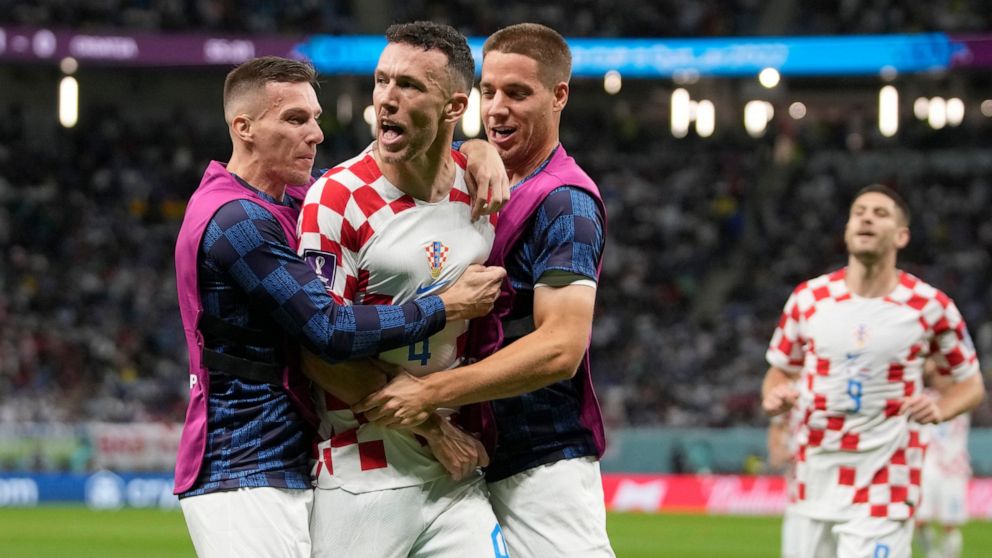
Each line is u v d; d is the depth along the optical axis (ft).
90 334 116.06
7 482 95.35
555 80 23.02
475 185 22.07
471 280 21.38
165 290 123.75
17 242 126.00
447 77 20.47
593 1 141.90
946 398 34.09
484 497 23.12
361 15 137.39
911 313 33.09
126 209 131.75
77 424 98.78
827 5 141.08
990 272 131.95
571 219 21.81
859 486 32.89
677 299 130.72
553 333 21.34
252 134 22.20
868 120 146.82
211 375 21.47
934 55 126.11
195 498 21.43
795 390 33.78
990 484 87.76
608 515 90.63
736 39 131.03
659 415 110.42
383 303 21.54
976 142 142.92
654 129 148.46
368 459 21.98
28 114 134.31
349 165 21.58
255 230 20.93
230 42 126.21
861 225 33.19
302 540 21.67
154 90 138.10
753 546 68.03
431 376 21.02
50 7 125.39
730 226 138.72
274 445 21.47
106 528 76.95
